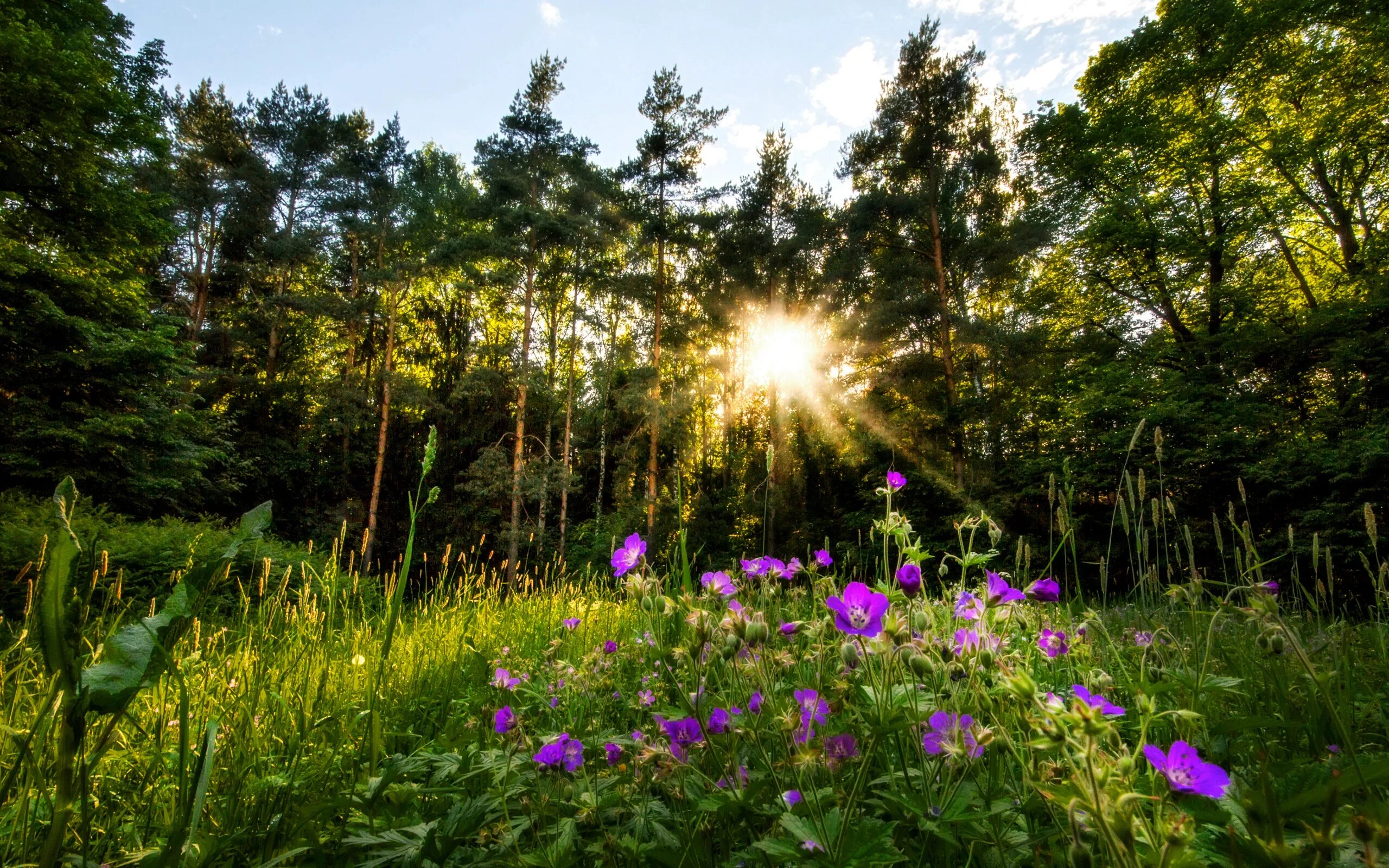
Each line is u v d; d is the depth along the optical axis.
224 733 1.77
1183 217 16.62
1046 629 2.21
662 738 1.54
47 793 1.28
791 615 2.27
